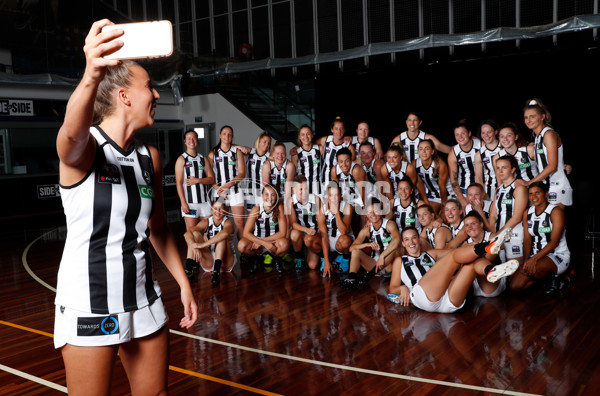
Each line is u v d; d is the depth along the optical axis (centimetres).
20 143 1012
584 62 739
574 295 396
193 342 321
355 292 429
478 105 811
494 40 803
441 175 541
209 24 1303
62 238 738
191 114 1170
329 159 588
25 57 1051
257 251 524
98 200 134
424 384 250
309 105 1006
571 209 648
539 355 282
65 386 261
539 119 441
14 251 652
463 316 356
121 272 138
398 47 883
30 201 1012
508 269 286
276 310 386
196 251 491
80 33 1141
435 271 353
